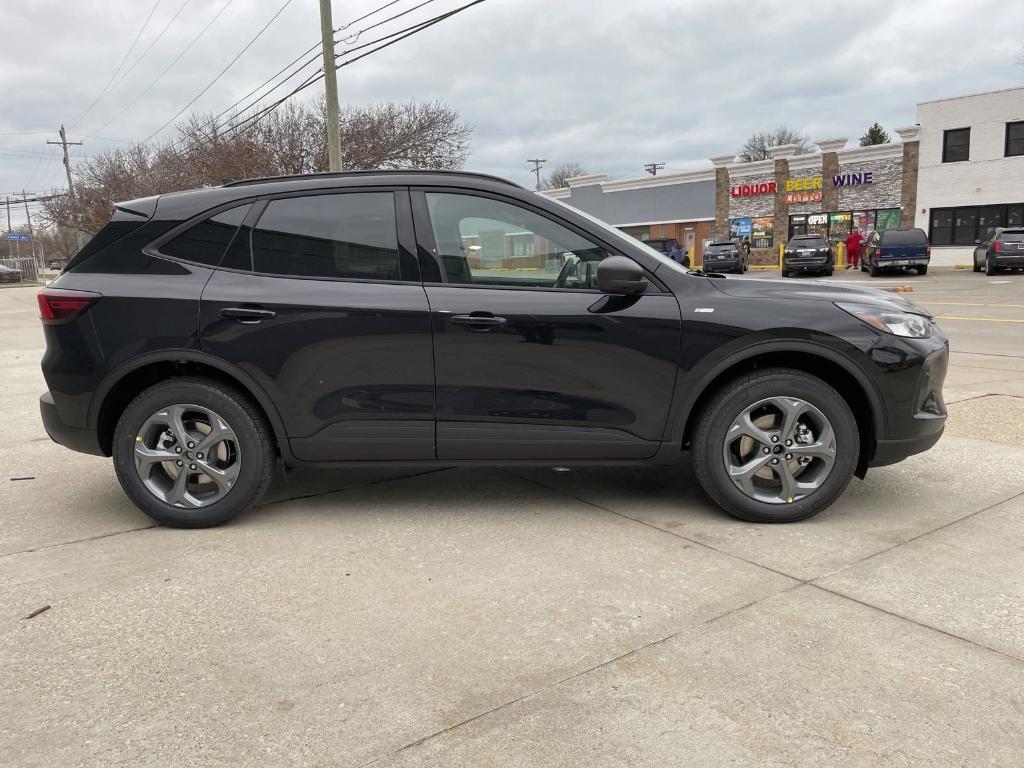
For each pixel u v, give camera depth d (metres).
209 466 3.77
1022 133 31.31
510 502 4.17
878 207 35.44
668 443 3.73
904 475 4.55
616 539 3.60
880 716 2.21
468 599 3.00
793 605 2.89
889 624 2.74
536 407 3.69
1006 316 14.70
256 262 3.76
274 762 2.06
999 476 4.49
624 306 3.64
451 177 3.81
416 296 3.66
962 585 3.04
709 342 3.62
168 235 3.79
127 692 2.38
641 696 2.33
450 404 3.68
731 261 33.22
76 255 3.85
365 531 3.76
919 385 3.65
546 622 2.80
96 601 3.01
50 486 4.62
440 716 2.25
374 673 2.48
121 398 3.91
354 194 3.79
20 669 2.52
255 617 2.86
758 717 2.22
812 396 3.64
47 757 2.08
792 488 3.71
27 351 12.21
